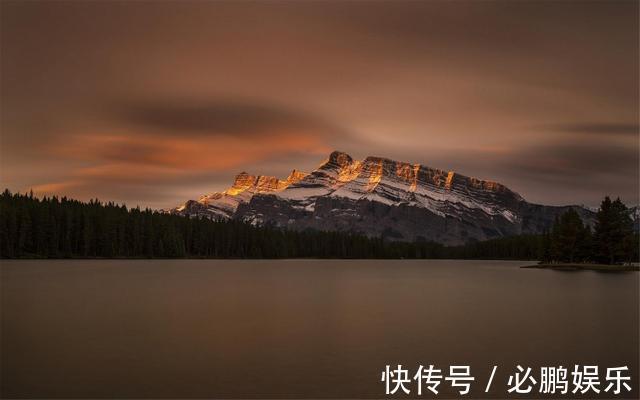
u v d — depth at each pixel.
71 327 43.31
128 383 27.20
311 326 44.59
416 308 58.44
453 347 35.88
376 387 27.09
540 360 32.38
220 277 117.19
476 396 26.02
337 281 109.12
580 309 57.03
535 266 183.00
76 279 101.44
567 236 162.88
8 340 37.59
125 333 40.62
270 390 26.38
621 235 152.62
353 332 41.69
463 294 76.81
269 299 67.81
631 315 52.06
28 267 147.38
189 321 47.12
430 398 25.66
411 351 34.72
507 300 67.38
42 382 27.31
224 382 27.59
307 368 30.34
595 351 34.66
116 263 188.25
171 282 97.81
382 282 106.56
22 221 194.50
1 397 25.09
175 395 25.50
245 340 38.12
